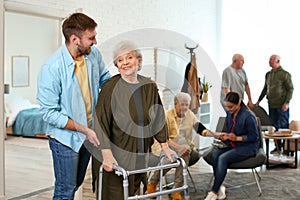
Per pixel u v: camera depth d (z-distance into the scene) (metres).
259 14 8.27
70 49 2.42
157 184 2.70
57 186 2.60
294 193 4.35
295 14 7.83
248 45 8.45
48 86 2.40
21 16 9.52
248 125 4.11
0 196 4.02
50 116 2.40
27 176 5.19
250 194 4.32
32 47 9.84
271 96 6.53
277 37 8.04
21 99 9.24
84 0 5.36
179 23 7.60
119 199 2.20
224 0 8.78
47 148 7.15
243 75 6.32
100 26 5.64
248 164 4.13
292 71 7.84
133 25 6.34
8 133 8.57
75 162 2.52
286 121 6.50
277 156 5.82
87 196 4.17
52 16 4.93
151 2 6.77
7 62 9.34
